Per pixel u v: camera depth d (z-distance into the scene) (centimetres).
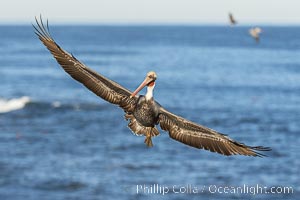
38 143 3831
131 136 4103
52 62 11400
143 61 12038
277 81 8312
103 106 5581
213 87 7494
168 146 3684
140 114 938
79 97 6194
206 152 3491
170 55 14262
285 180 2908
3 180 2881
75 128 4441
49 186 2788
